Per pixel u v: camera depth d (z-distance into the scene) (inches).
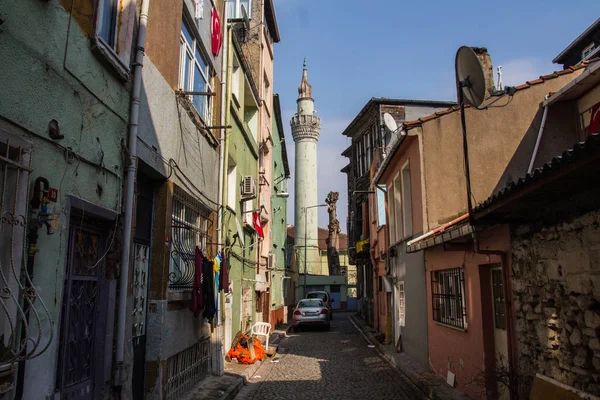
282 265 1174.3
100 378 211.6
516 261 246.8
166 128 297.4
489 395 284.0
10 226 142.2
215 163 438.9
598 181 169.2
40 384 157.5
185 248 349.7
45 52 160.6
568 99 391.9
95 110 199.6
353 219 1141.7
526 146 420.8
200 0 371.2
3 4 138.0
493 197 215.2
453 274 367.2
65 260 177.3
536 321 226.2
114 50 224.4
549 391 205.5
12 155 144.5
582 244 187.0
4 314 139.0
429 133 430.0
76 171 182.5
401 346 550.9
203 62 408.8
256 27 779.4
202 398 325.1
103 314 216.5
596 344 177.3
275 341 725.3
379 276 757.9
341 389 382.6
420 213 430.9
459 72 288.8
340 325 1087.0
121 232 227.1
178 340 321.1
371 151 935.0
